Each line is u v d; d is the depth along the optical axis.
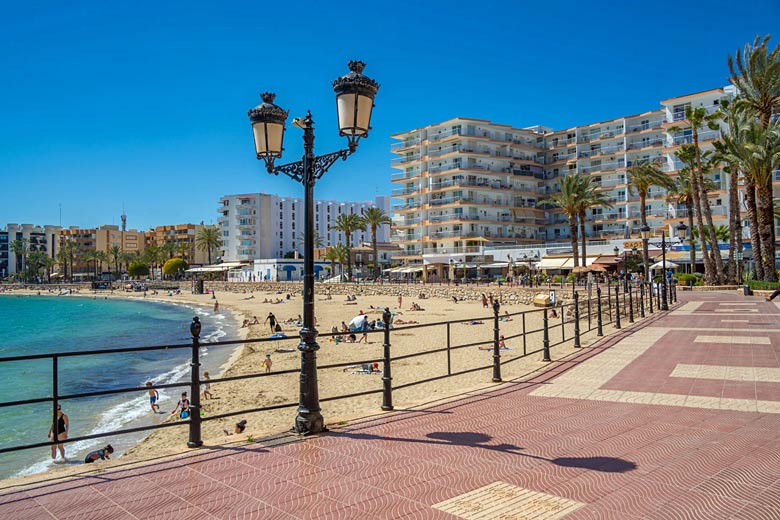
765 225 35.66
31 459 13.83
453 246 81.06
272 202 138.12
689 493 4.77
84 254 156.12
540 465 5.62
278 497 4.89
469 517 4.40
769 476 5.11
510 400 8.88
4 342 39.62
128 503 4.79
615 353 13.65
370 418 7.87
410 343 28.92
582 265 58.66
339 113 7.05
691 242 52.59
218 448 6.47
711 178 62.84
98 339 40.59
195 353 6.63
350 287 77.56
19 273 167.50
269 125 7.66
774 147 35.06
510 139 88.75
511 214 85.94
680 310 26.12
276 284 92.69
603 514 4.39
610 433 6.76
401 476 5.39
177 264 133.12
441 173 83.12
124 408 18.67
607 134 82.69
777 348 13.36
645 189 59.22
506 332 31.00
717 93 65.12
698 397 8.61
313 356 7.24
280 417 15.46
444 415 7.95
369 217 95.38
